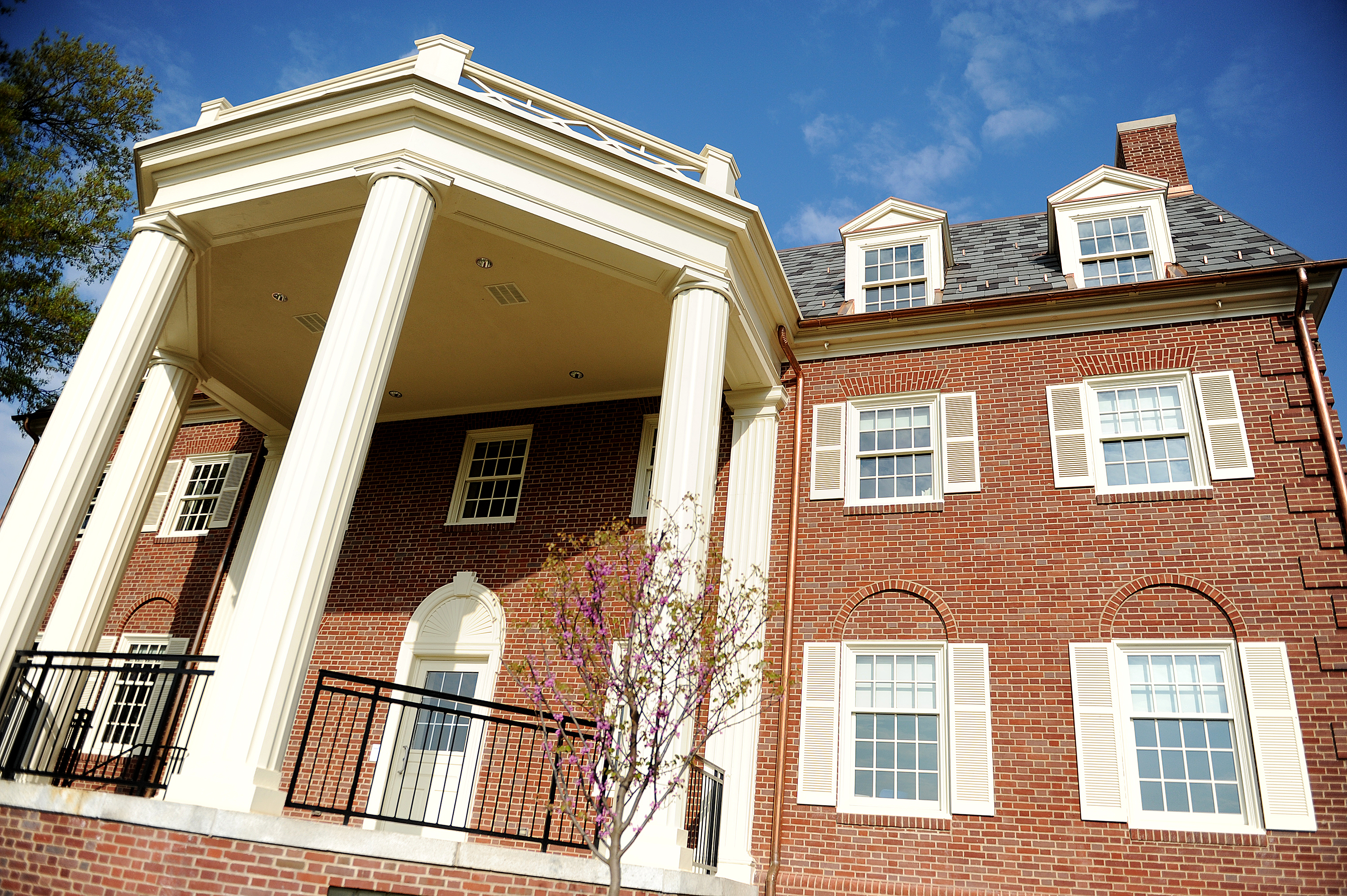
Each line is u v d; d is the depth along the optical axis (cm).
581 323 1337
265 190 1045
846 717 1165
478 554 1475
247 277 1291
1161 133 1738
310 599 784
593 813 765
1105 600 1119
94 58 1773
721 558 919
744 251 1162
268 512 807
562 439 1527
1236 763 1005
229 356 1505
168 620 1633
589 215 1054
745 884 1036
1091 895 987
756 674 1183
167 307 1070
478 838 1211
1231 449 1147
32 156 1744
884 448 1332
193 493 1797
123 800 680
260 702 729
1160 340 1245
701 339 1054
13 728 837
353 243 1086
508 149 1043
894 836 1080
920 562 1218
